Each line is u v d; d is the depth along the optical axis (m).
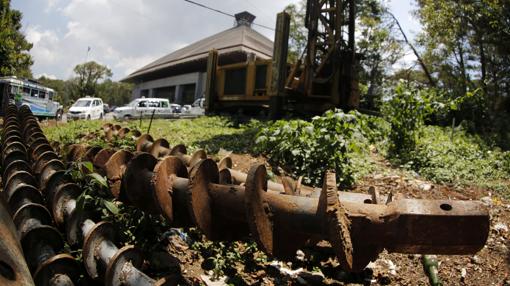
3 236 2.18
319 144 6.92
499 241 4.94
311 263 4.02
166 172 3.07
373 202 3.34
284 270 3.78
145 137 6.13
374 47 25.69
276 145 7.73
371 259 2.29
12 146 5.22
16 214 3.20
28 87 21.98
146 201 3.34
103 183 3.59
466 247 2.04
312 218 2.32
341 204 2.21
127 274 2.65
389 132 9.93
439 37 21.33
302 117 12.45
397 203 2.17
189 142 9.23
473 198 6.87
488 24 19.53
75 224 3.43
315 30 12.09
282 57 11.77
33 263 2.88
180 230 4.19
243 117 13.63
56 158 4.75
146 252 3.73
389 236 2.14
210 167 2.81
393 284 3.90
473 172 8.43
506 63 20.95
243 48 31.08
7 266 1.98
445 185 7.55
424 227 2.04
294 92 12.52
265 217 2.41
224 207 2.70
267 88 13.29
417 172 8.34
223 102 15.43
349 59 12.49
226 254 3.88
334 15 12.02
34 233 2.99
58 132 9.73
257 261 3.93
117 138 6.72
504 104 21.42
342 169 6.82
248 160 7.60
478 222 2.01
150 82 45.28
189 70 37.31
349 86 12.53
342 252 1.99
